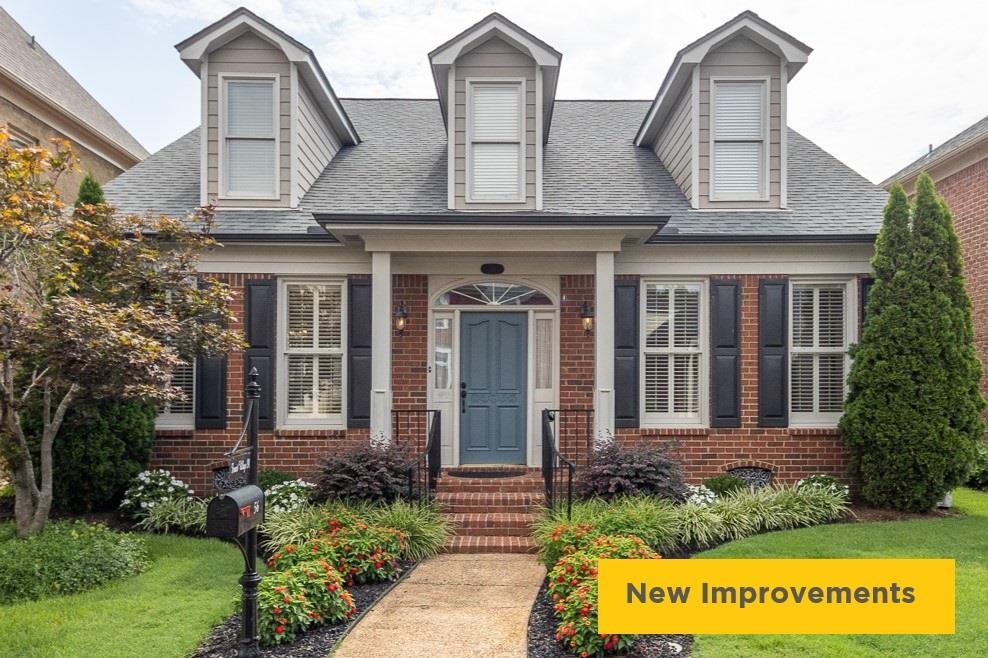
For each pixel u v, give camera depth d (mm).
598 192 8852
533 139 8336
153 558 5738
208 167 8453
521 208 8336
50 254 5793
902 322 7266
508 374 8414
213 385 7863
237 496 3695
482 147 8461
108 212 6348
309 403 8156
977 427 7242
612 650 3891
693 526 6074
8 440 5859
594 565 4457
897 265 7430
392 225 7094
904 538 6109
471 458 8375
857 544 5902
